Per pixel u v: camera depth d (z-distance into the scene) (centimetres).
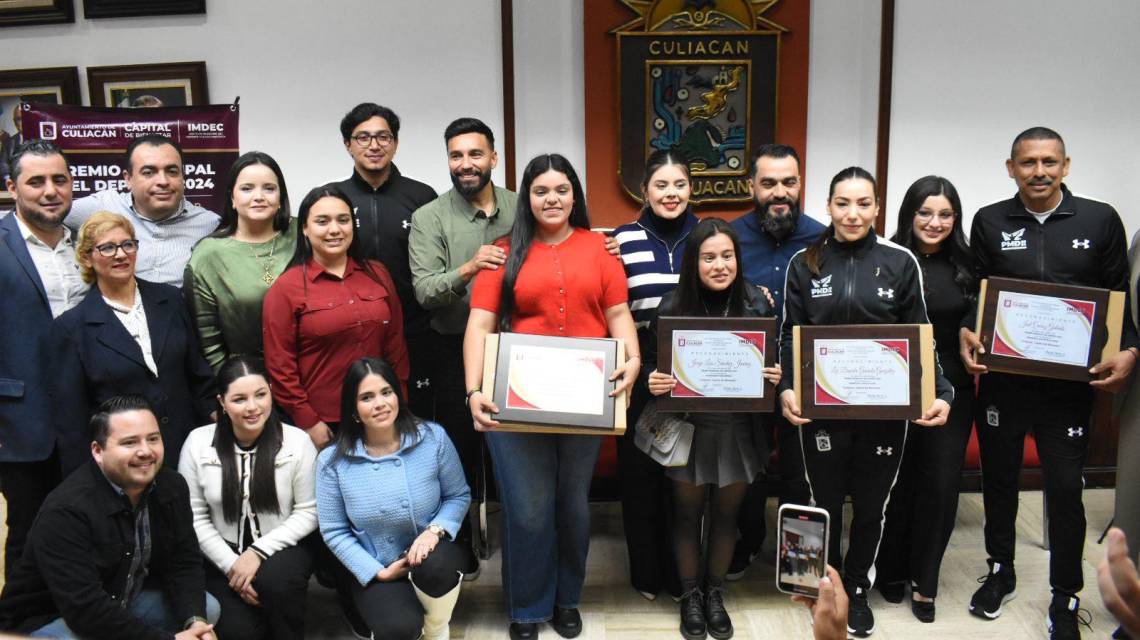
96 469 208
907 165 365
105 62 352
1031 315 248
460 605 281
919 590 266
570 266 240
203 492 242
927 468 259
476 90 354
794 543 183
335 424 256
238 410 232
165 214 277
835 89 363
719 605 261
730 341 241
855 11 357
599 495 362
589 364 232
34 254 248
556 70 357
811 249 252
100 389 239
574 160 365
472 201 282
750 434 255
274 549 240
